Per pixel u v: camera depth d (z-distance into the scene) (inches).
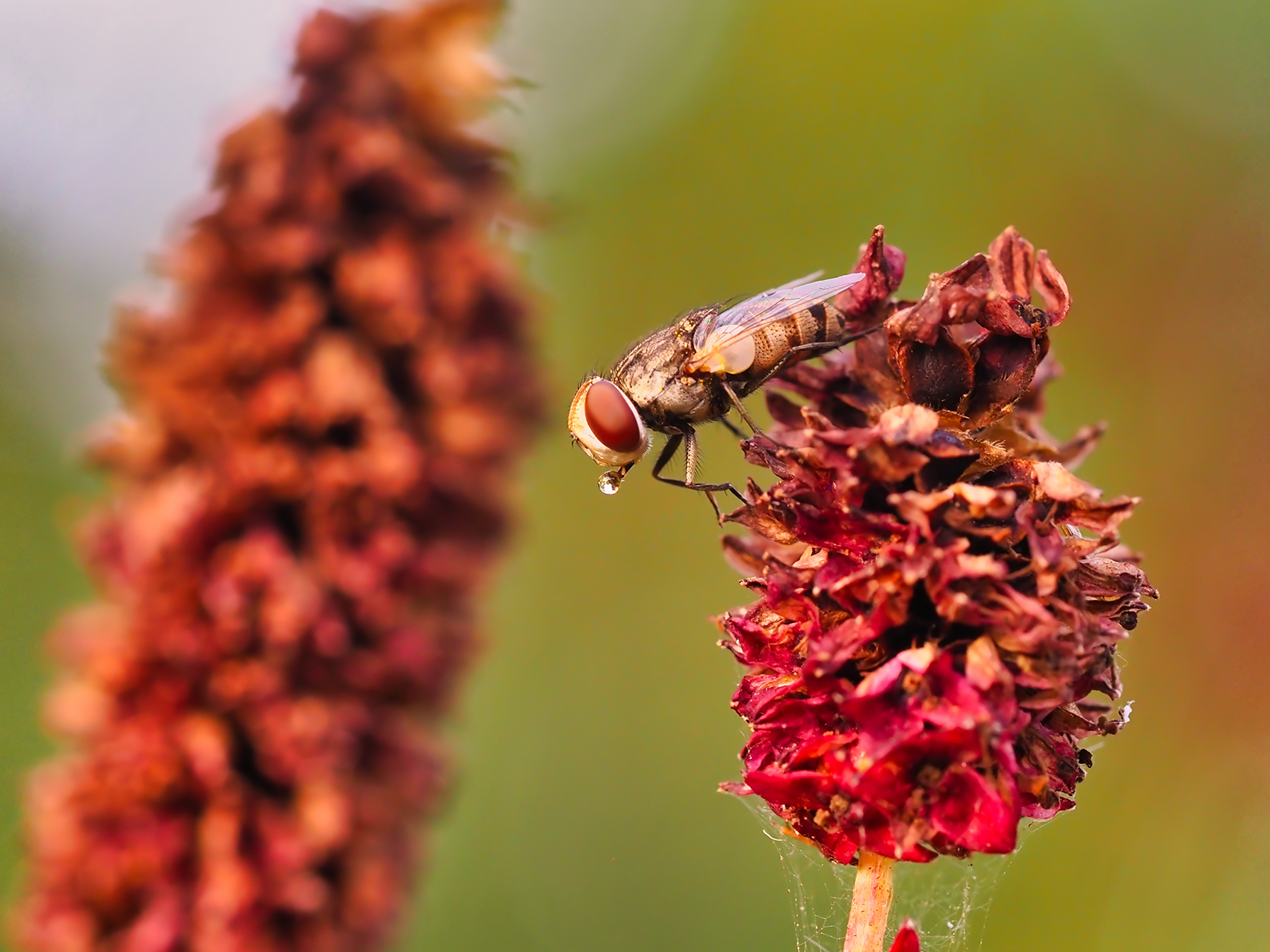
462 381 4.8
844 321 5.1
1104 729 4.8
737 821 7.9
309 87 4.8
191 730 4.8
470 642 5.0
